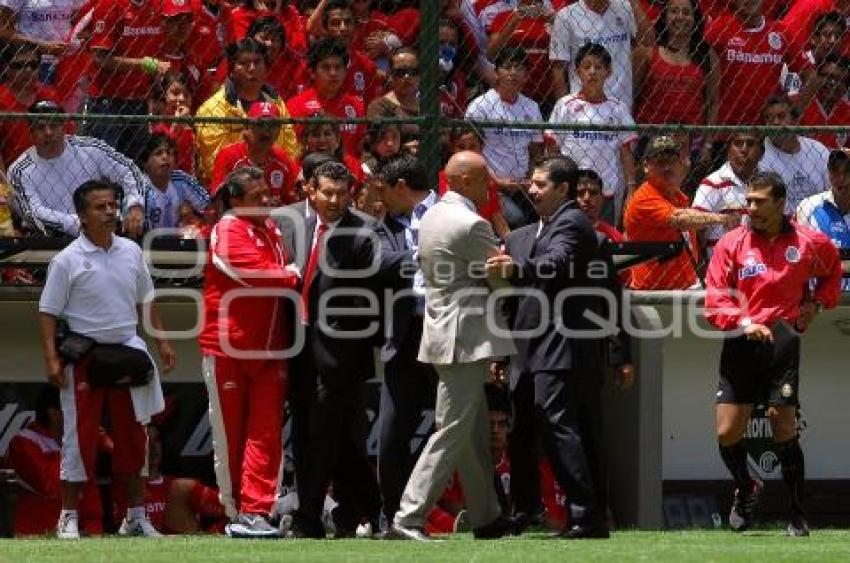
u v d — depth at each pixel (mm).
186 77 40875
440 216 30156
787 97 41062
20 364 36625
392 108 39375
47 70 39656
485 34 41750
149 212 37125
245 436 32656
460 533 34375
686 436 38906
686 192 40281
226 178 33906
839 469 39531
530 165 39000
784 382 31859
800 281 32312
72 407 32625
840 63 42438
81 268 32781
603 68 39938
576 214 30953
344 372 31688
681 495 38844
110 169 36750
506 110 39344
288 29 41781
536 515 33938
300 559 26031
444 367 30219
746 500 33531
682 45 41500
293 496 34281
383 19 42750
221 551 27688
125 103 39844
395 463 31438
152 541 30422
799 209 39375
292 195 37125
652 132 37344
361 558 26156
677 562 25625
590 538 30828
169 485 35875
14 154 37656
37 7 40312
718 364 38844
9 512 35344
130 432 33188
